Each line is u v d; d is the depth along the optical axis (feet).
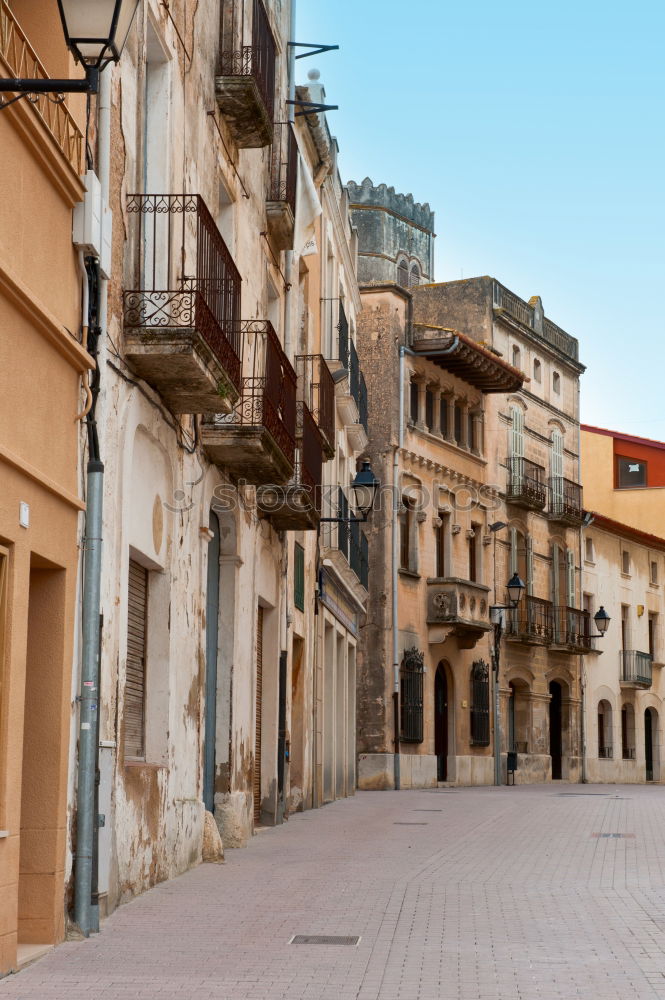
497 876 47.24
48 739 33.24
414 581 143.13
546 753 172.86
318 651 96.68
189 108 50.52
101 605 37.76
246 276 63.05
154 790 43.68
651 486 219.61
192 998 26.55
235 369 48.70
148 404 43.70
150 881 42.78
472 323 168.45
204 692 53.01
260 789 72.84
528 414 177.27
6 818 29.43
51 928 32.42
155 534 46.11
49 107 33.06
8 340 30.09
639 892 42.88
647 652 207.31
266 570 71.72
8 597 29.81
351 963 30.37
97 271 36.94
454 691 150.10
